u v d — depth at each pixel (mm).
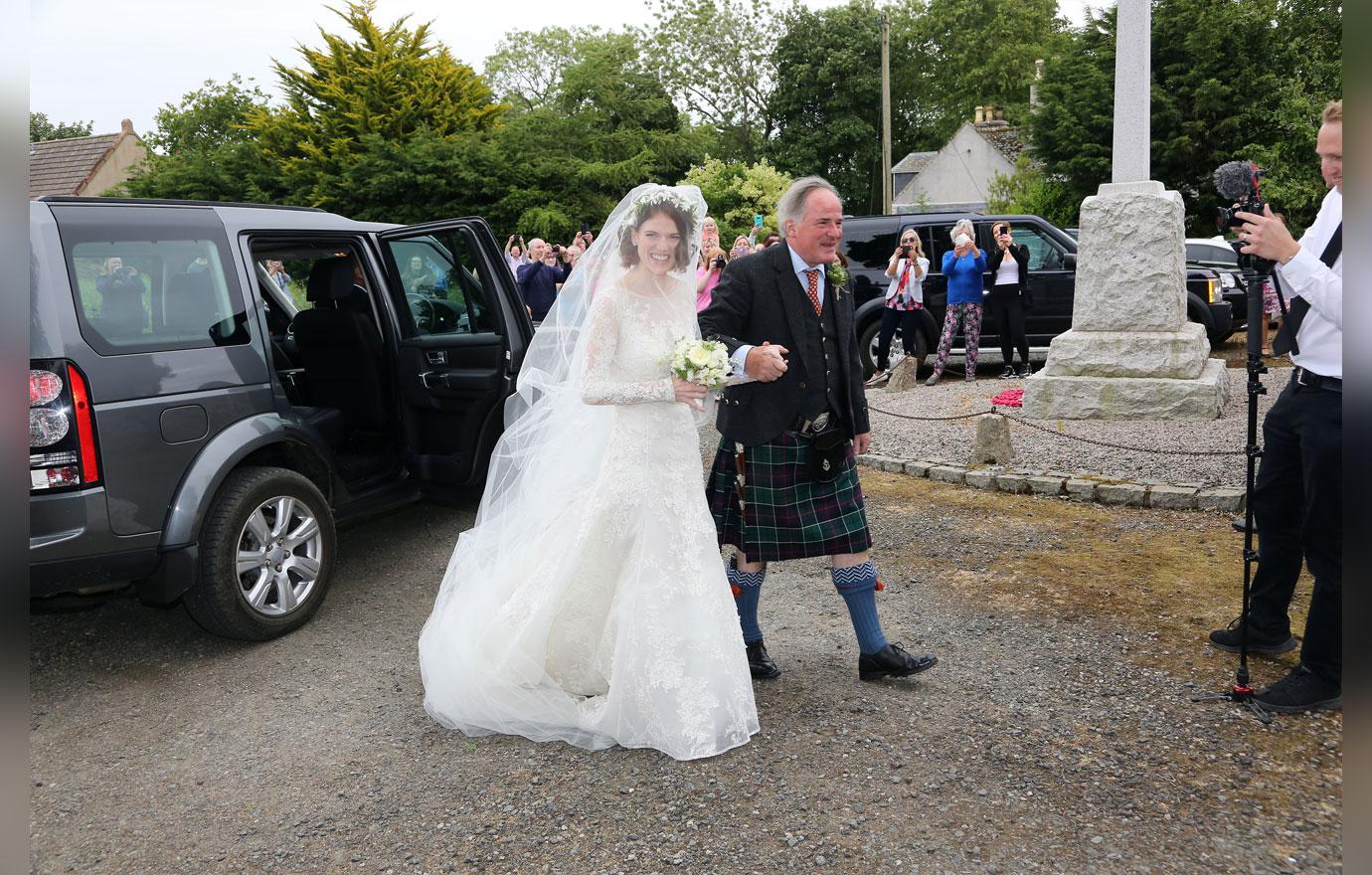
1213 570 4469
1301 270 2818
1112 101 23984
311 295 5195
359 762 3164
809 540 3400
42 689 3832
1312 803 2643
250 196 28531
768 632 4121
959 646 3834
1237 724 3092
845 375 3408
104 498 3531
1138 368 7516
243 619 4051
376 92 29766
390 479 5164
